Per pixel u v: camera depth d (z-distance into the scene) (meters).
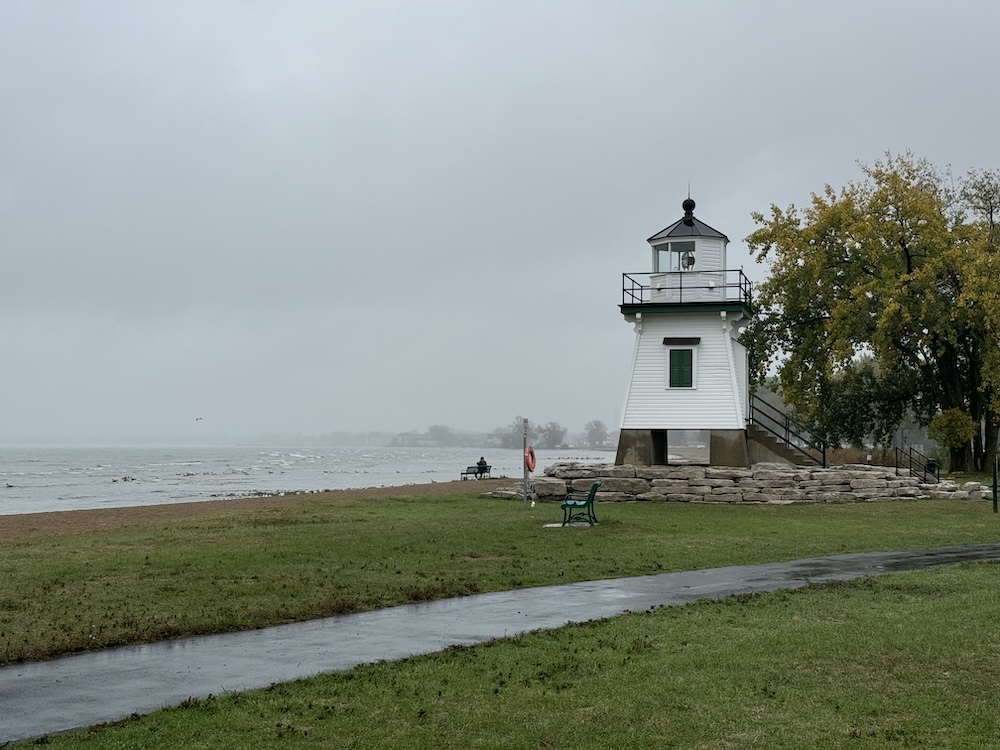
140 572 19.41
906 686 11.04
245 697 10.73
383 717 10.00
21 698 10.84
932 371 58.75
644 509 34.47
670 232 44.91
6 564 20.67
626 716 10.02
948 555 22.77
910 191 53.94
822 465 45.53
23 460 171.75
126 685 11.38
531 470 36.88
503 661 12.26
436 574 19.41
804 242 55.47
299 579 18.59
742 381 46.41
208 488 75.62
